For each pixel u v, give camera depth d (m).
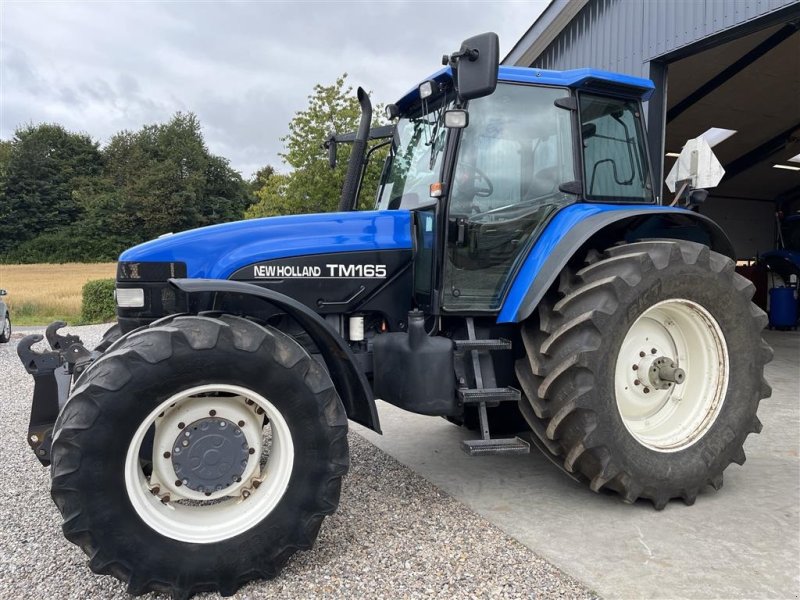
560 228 3.17
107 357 2.23
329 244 3.11
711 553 2.55
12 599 2.28
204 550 2.27
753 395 3.24
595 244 3.39
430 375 2.87
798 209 13.44
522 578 2.37
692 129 10.49
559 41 8.19
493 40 2.57
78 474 2.13
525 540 2.71
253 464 2.46
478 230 3.15
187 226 56.31
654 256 3.02
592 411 2.81
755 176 12.27
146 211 54.53
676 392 3.29
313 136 11.49
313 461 2.40
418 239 3.22
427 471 3.66
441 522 2.90
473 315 3.13
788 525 2.81
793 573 2.38
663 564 2.46
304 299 3.09
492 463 3.79
